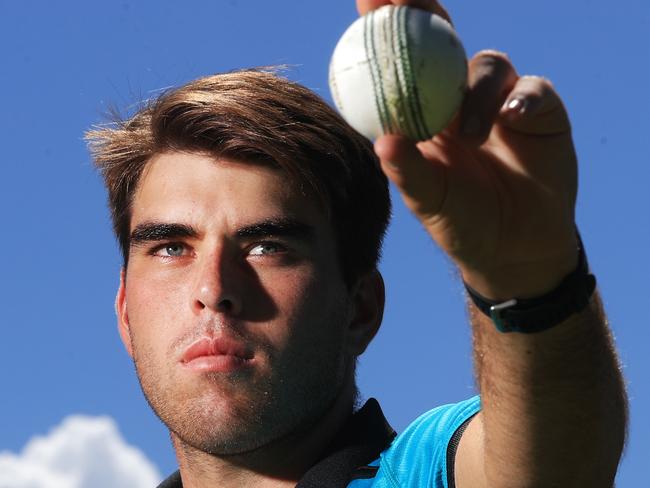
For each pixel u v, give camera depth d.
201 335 4.61
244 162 4.82
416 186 3.29
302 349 4.71
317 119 5.01
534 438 3.68
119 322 5.53
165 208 4.81
